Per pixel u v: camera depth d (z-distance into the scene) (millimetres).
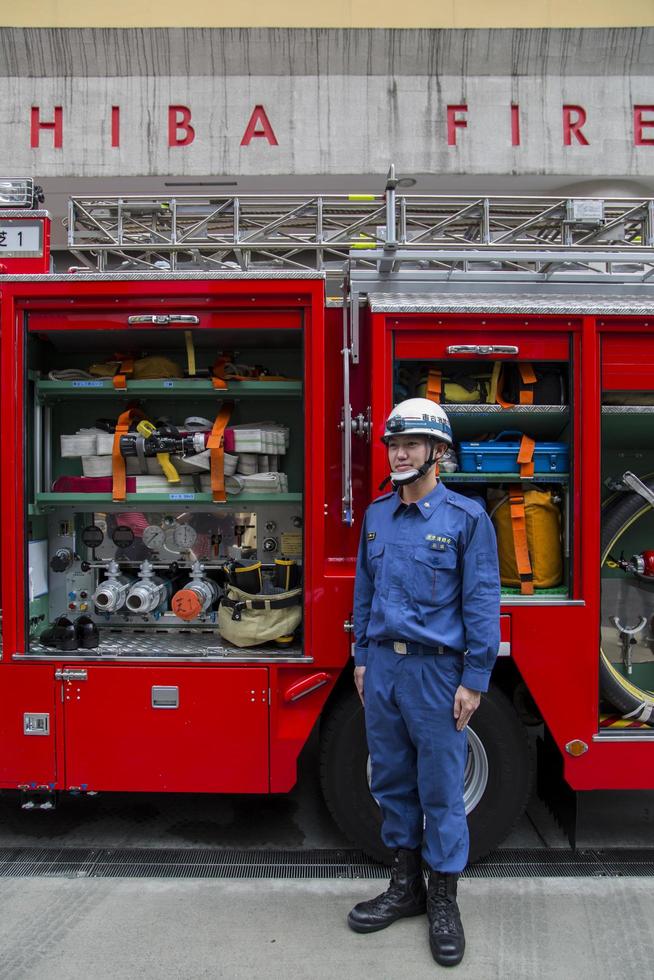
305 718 2830
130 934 2352
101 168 6371
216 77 6281
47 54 6219
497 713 2758
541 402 2855
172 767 2828
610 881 2688
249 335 3076
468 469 2859
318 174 6324
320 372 2820
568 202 3160
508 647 2758
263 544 3277
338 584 2799
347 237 3393
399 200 3156
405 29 6152
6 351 2893
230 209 3273
